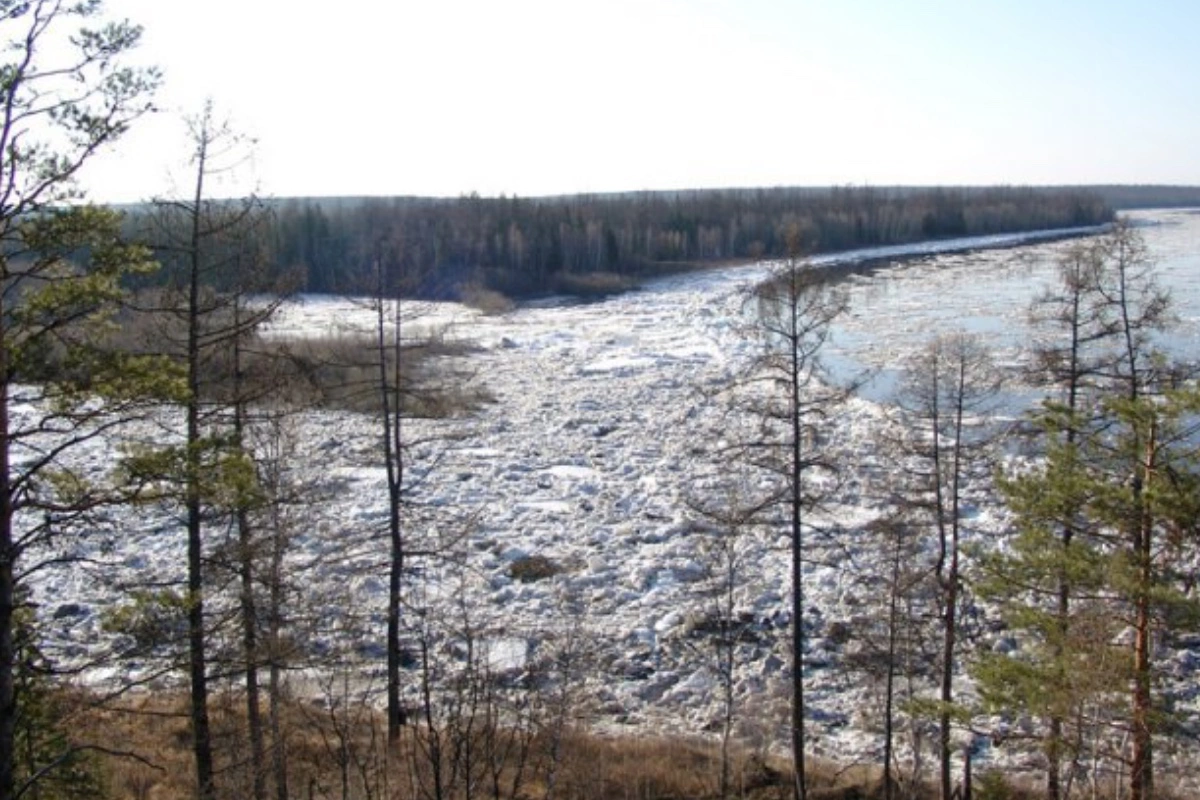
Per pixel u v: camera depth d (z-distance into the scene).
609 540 27.28
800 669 14.53
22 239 7.37
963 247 126.44
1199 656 18.89
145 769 13.98
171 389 8.34
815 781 15.83
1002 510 25.50
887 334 60.91
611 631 21.89
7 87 6.86
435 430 39.19
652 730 17.88
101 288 7.81
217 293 11.25
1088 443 11.34
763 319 19.56
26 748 8.75
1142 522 10.16
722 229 122.38
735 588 23.53
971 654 18.33
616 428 40.41
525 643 20.27
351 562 23.12
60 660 18.66
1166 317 16.09
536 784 13.84
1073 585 11.01
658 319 74.69
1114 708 10.52
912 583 14.95
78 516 8.26
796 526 14.62
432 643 20.22
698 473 33.12
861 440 33.00
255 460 12.48
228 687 15.12
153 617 9.55
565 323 73.62
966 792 14.34
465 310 80.94
